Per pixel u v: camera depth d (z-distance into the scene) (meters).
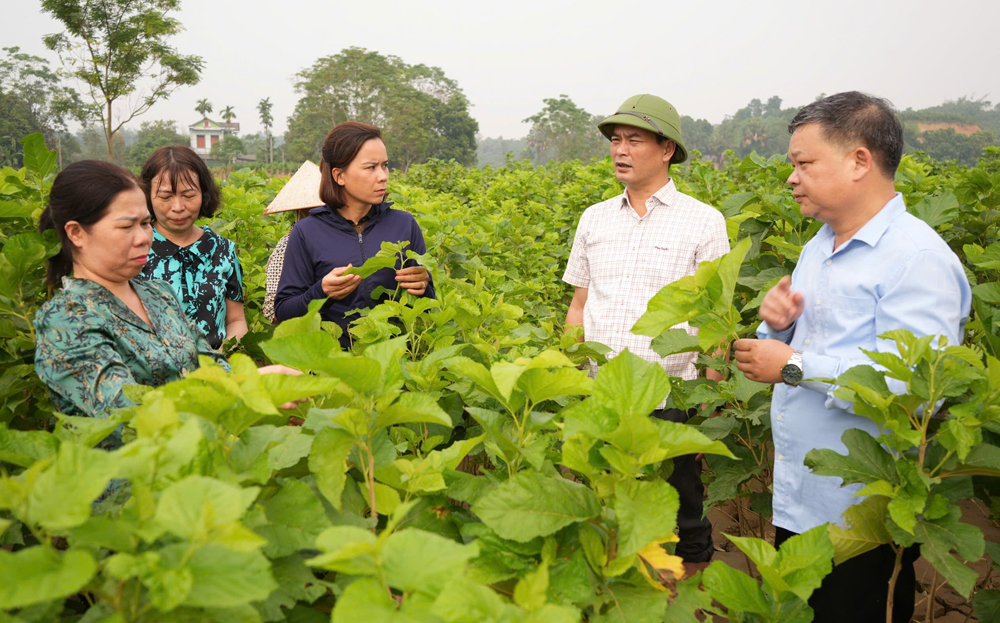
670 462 1.98
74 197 2.21
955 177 7.98
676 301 1.90
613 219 3.89
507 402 1.60
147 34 37.91
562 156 145.50
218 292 3.71
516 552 1.36
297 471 1.51
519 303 4.16
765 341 2.31
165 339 2.47
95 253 2.26
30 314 2.90
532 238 6.56
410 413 1.43
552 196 9.56
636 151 3.67
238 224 5.73
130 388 1.67
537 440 1.62
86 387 2.09
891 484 1.89
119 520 1.01
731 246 4.09
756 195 4.01
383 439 1.57
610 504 1.43
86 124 40.47
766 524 4.09
